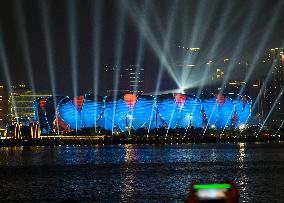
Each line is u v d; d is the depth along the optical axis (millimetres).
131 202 50688
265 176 74438
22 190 61531
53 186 65312
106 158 124938
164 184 65750
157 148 185125
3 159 127312
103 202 51062
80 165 102375
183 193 56625
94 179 73312
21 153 159625
